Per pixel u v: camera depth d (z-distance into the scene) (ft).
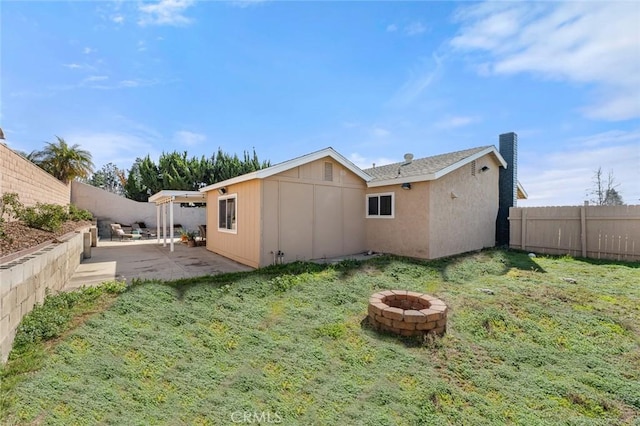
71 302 15.89
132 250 41.14
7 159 24.97
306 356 12.02
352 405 9.35
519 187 42.80
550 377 10.97
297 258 29.84
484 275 24.76
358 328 14.66
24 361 10.22
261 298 18.35
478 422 8.70
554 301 17.84
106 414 8.30
